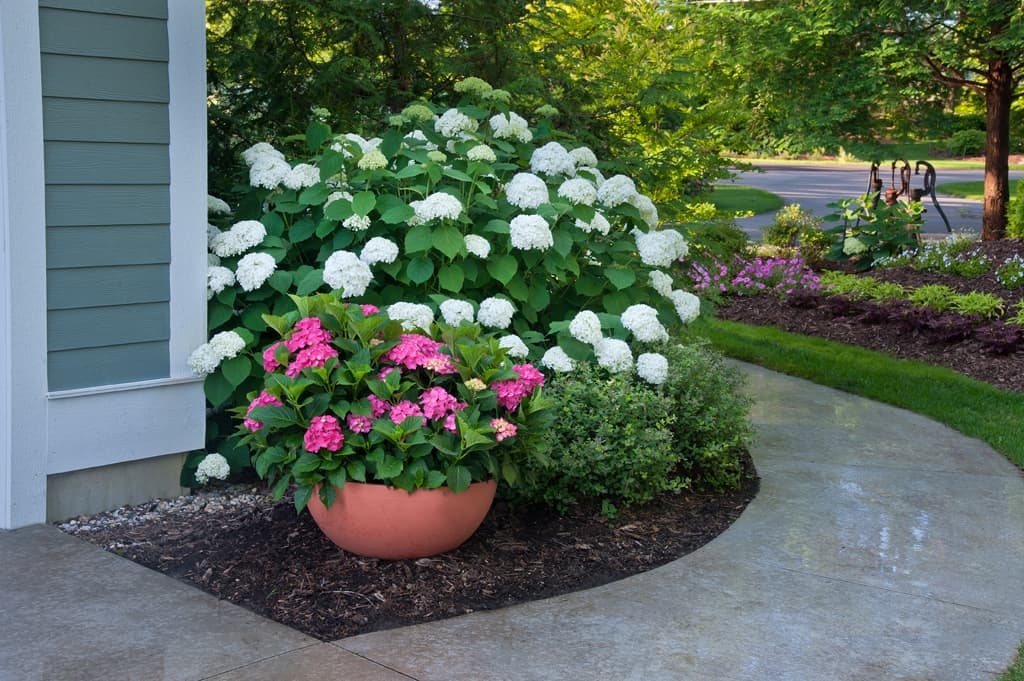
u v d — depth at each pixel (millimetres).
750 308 9766
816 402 6277
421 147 4836
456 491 3258
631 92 7285
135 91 3824
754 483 4598
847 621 3104
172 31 3883
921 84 11703
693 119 8250
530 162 5172
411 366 3375
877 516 4137
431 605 3156
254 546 3600
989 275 9453
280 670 2686
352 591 3223
